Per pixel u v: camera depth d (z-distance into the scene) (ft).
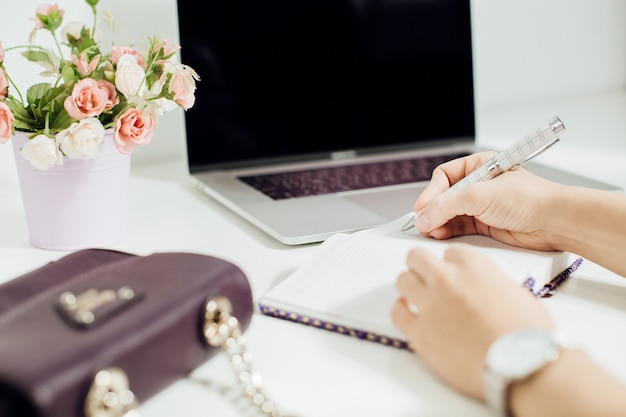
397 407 1.54
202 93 3.13
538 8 4.57
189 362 1.59
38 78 3.14
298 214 2.65
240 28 3.17
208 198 3.04
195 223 2.72
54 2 3.11
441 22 3.62
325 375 1.66
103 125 2.39
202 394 1.62
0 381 1.25
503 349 1.42
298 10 3.28
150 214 2.83
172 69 2.44
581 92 4.96
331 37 3.37
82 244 2.45
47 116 2.23
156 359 1.48
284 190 2.95
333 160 3.46
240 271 1.75
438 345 1.59
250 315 1.78
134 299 1.53
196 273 1.66
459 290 1.61
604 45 4.91
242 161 3.26
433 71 3.64
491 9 4.41
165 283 1.61
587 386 1.33
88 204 2.40
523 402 1.38
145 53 2.53
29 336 1.40
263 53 3.23
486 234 2.37
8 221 2.78
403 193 2.93
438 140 3.70
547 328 1.52
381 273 2.06
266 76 3.25
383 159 3.48
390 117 3.56
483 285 1.62
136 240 2.54
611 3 4.84
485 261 1.72
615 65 5.00
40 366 1.28
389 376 1.65
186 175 3.40
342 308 1.87
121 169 2.45
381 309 1.86
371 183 3.06
